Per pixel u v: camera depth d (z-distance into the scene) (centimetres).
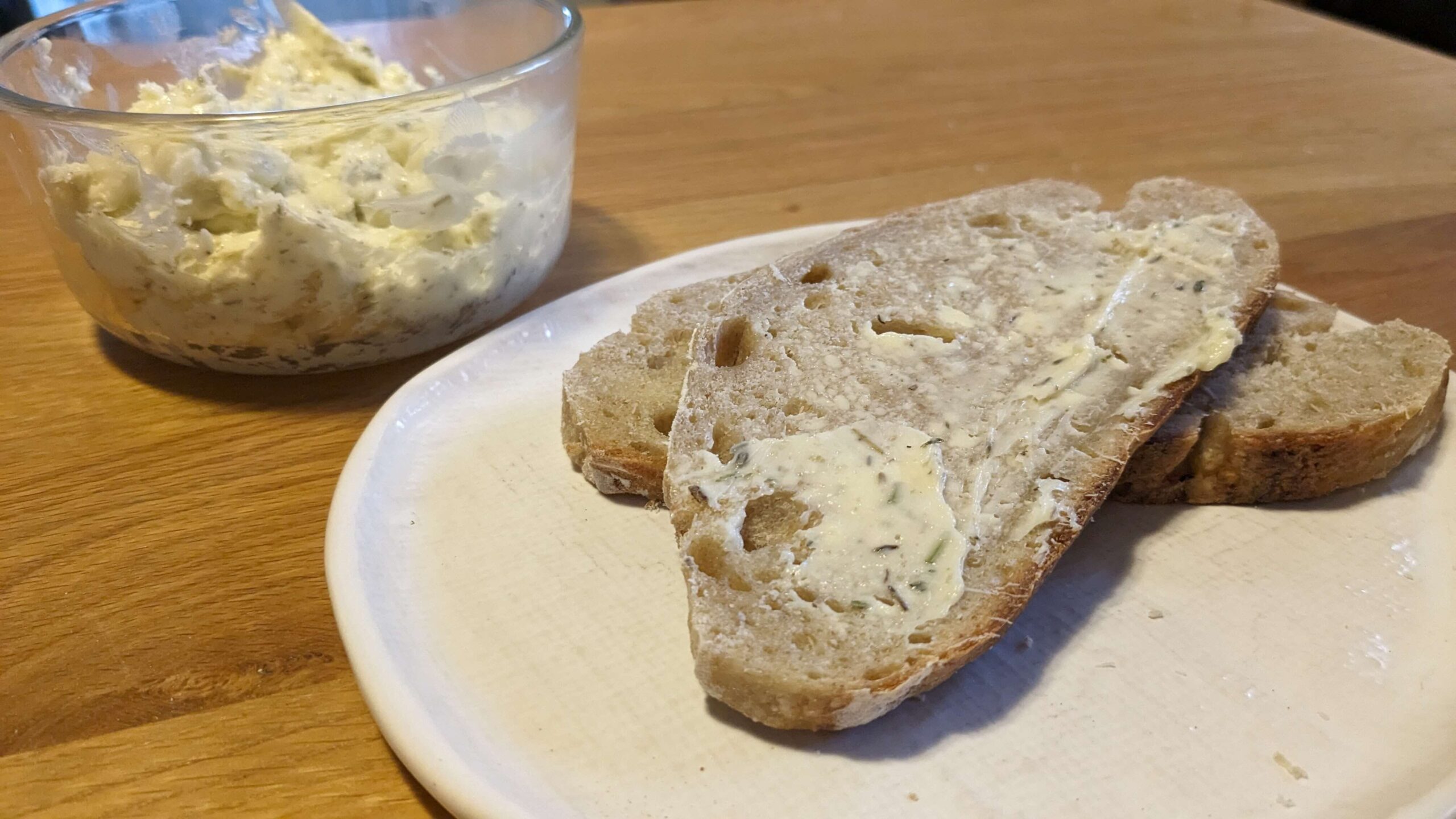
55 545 22
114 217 24
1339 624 19
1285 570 21
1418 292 30
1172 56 50
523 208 28
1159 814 16
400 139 27
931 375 23
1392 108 44
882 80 48
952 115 44
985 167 39
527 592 21
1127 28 54
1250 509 22
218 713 19
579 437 23
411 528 22
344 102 30
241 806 17
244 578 22
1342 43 51
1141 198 29
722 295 27
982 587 19
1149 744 18
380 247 26
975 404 22
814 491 20
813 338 24
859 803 17
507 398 26
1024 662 19
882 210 36
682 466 21
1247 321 24
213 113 27
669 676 19
